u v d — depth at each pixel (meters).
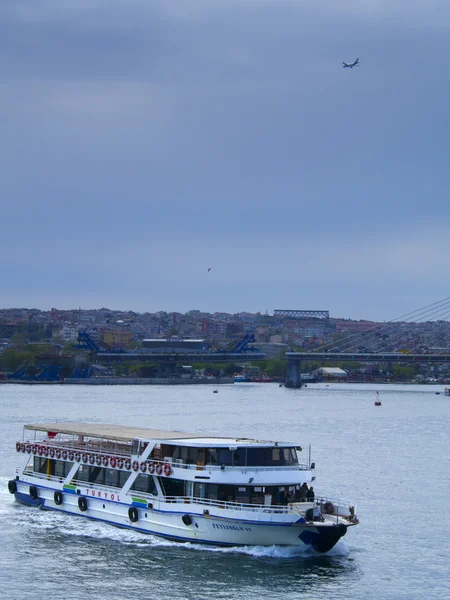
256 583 68.94
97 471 86.69
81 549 76.31
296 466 80.00
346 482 115.81
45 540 78.88
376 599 67.44
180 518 77.88
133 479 82.50
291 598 66.50
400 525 91.12
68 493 88.25
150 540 78.69
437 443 169.75
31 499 92.31
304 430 194.50
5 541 78.62
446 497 106.50
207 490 77.62
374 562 76.94
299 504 77.12
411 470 128.75
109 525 83.75
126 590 67.12
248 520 74.38
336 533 74.44
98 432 89.50
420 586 70.88
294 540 75.00
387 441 171.75
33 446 93.38
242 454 78.56
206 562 73.06
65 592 66.69
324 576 71.62
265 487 78.44
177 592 66.81
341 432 190.75
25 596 65.94
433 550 81.44
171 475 79.12
